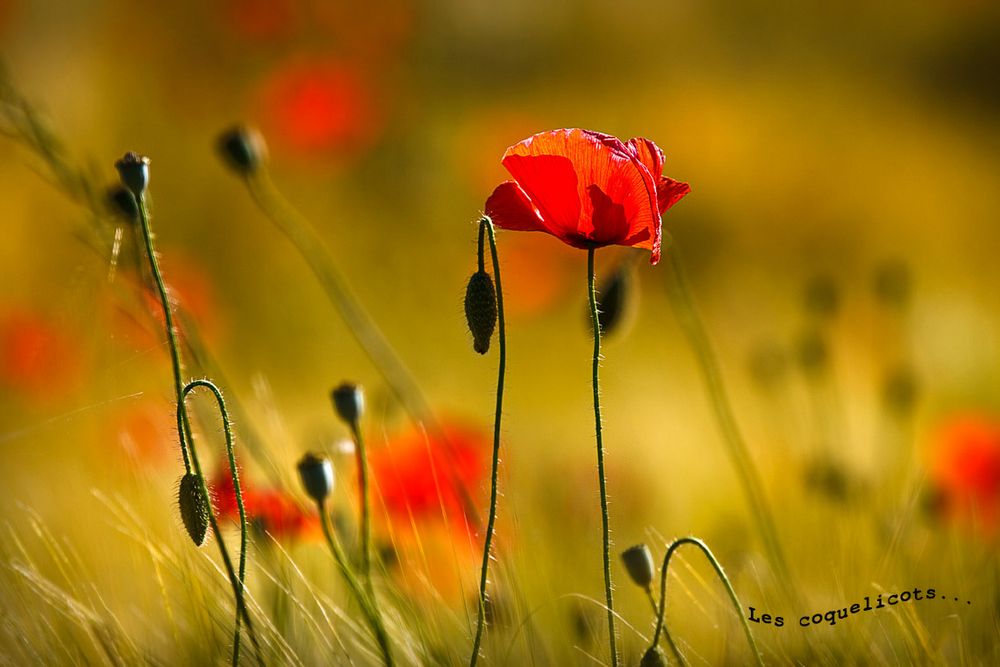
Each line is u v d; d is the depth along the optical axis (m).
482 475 1.52
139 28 3.59
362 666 1.40
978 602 1.45
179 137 3.27
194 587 1.39
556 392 2.39
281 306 2.76
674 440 1.96
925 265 3.38
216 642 1.37
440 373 2.46
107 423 1.68
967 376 2.26
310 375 2.54
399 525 1.47
